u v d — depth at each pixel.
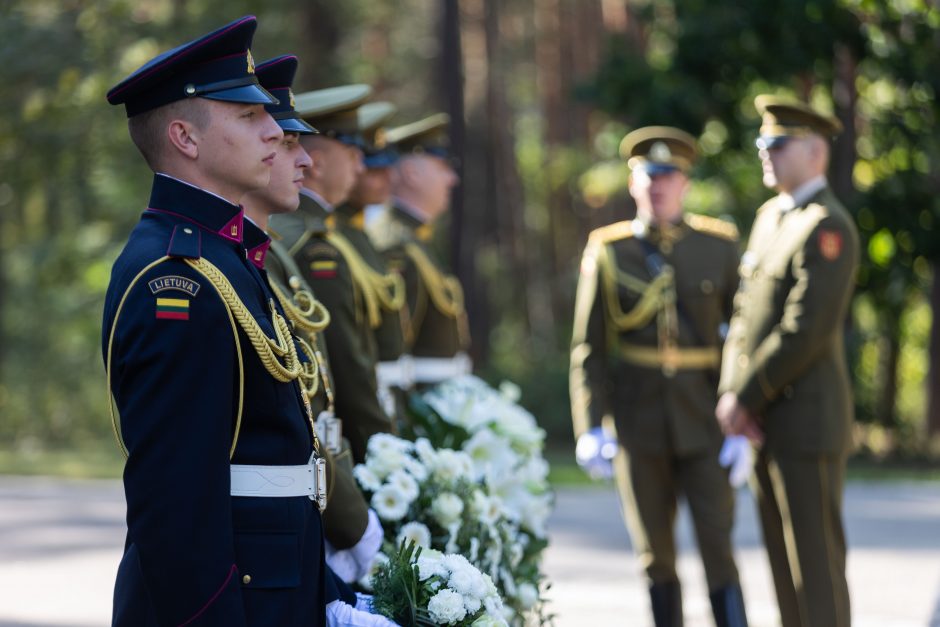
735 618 8.47
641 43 30.38
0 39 22.03
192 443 3.60
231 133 3.89
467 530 6.20
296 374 3.95
